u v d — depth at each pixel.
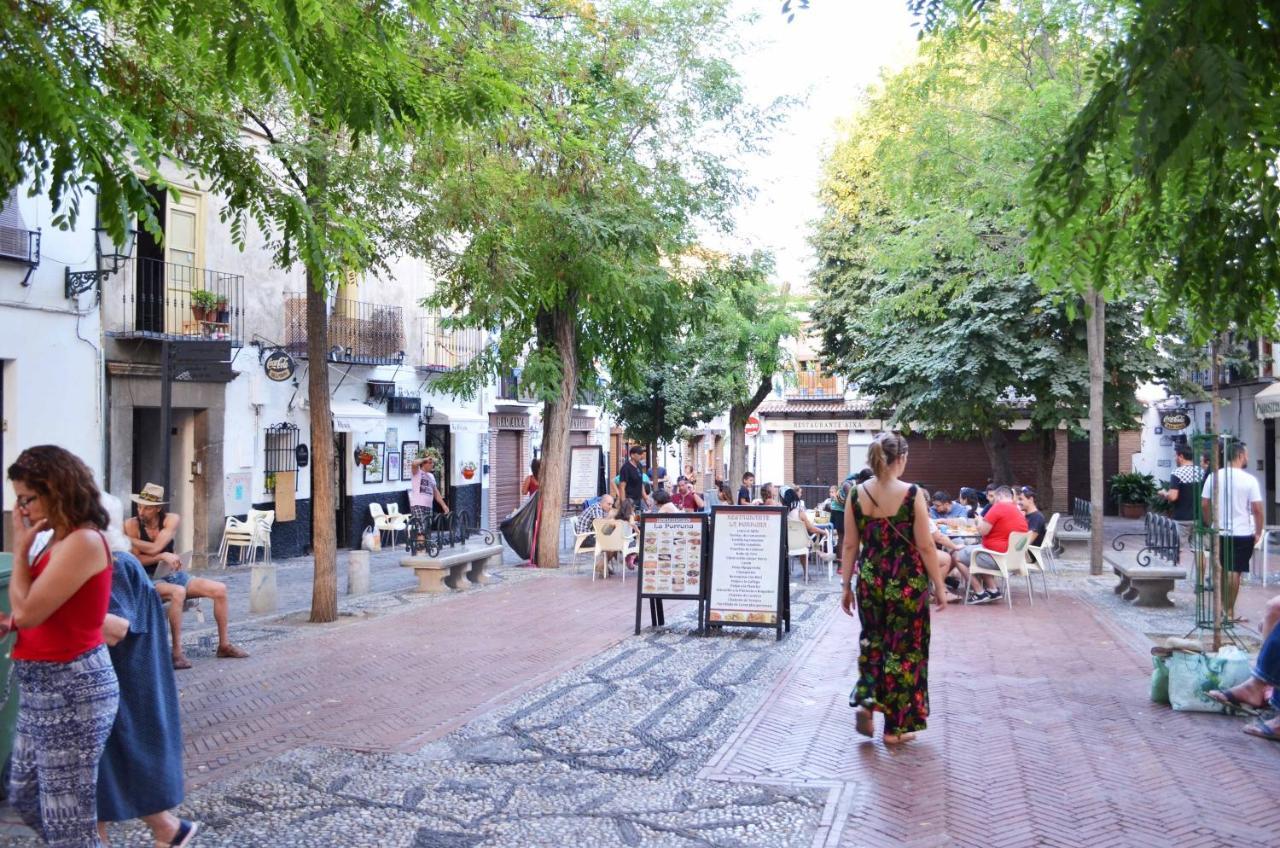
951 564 14.09
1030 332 22.88
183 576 10.11
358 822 5.59
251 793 6.04
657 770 6.48
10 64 5.66
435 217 12.55
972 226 17.81
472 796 6.02
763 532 11.31
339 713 7.96
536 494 19.48
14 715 5.63
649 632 11.65
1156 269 6.64
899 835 5.32
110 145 6.04
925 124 16.38
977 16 10.26
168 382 13.08
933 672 9.32
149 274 18.11
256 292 20.91
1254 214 5.61
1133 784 6.08
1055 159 5.02
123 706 4.72
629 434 31.84
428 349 27.44
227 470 20.19
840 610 13.31
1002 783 6.12
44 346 15.49
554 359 18.67
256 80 6.93
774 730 7.39
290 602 14.74
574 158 15.59
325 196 11.10
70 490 4.26
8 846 5.08
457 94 8.66
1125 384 23.39
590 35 17.22
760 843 5.27
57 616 4.24
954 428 26.91
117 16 8.30
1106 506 38.94
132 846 5.16
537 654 10.36
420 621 12.62
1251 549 11.43
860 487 7.01
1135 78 4.54
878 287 27.92
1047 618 12.62
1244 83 4.14
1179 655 7.89
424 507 20.95
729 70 18.08
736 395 30.81
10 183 6.07
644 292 17.61
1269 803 5.75
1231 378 30.23
